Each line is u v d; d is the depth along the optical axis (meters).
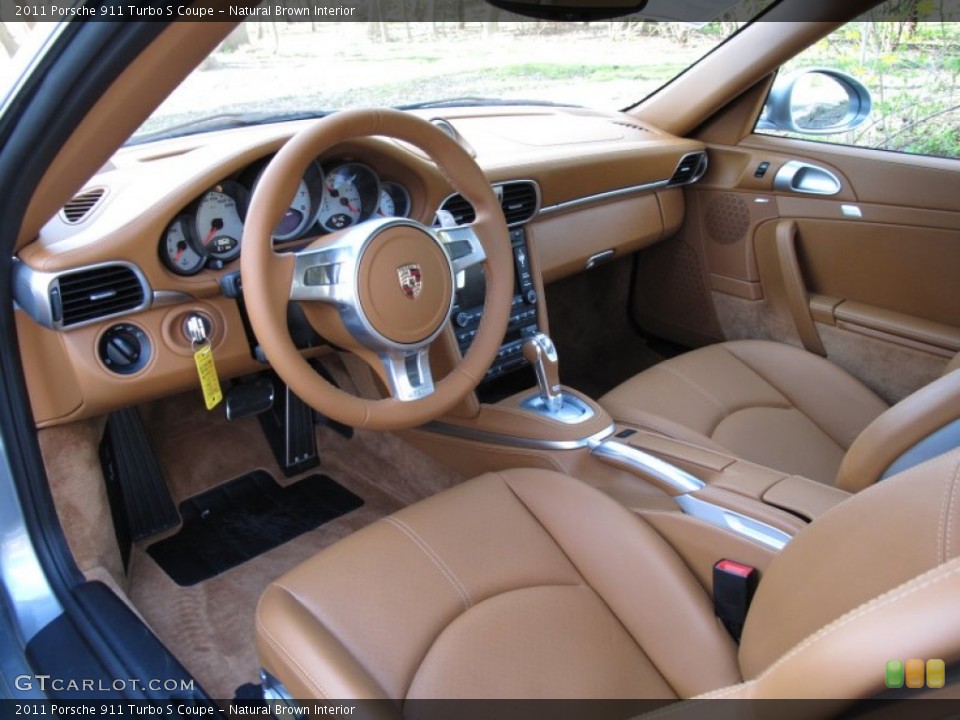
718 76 2.16
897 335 2.04
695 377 1.92
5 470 1.29
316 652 0.98
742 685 0.67
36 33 0.81
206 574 1.77
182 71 0.83
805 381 1.93
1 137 0.93
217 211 1.35
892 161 1.96
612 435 1.62
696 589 1.13
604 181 2.06
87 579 1.40
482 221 1.37
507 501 1.30
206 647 1.59
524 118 2.29
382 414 1.25
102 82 0.82
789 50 2.00
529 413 1.67
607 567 1.19
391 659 1.03
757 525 1.23
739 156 2.26
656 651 1.10
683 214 2.42
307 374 1.18
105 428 1.74
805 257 2.21
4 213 1.06
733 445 1.75
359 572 1.13
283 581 1.13
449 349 1.68
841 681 0.50
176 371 1.40
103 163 1.04
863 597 0.74
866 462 1.19
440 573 1.15
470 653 1.04
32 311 1.23
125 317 1.33
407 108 2.18
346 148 1.41
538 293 1.95
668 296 2.59
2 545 1.30
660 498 1.41
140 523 1.85
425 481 1.98
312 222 1.43
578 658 1.06
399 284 1.19
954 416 1.09
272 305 1.14
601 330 2.70
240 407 1.57
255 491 2.03
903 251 1.99
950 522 0.68
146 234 1.26
